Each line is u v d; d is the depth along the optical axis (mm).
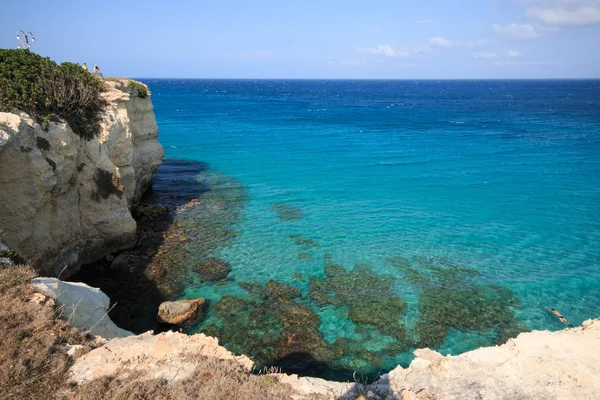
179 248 22828
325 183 36531
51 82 19266
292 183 36438
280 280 19750
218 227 25906
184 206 29688
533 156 48781
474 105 129625
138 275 19844
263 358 14562
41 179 16625
